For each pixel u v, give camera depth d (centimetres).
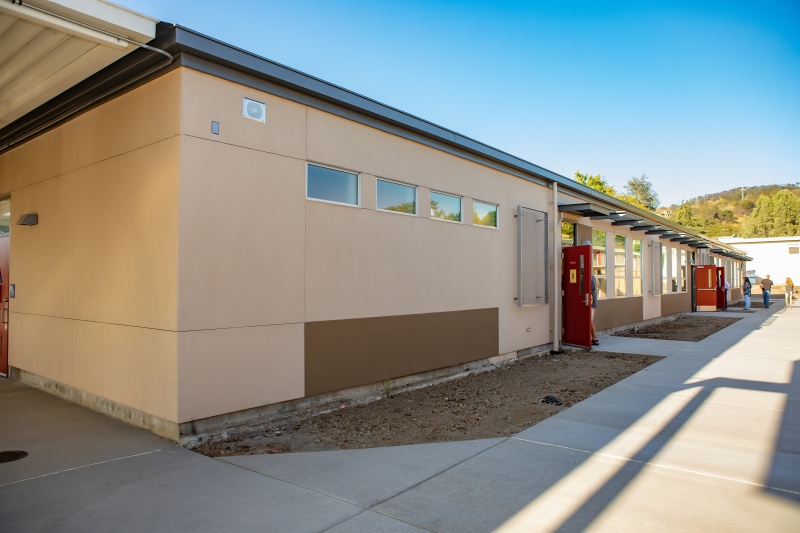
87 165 656
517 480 439
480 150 944
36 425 577
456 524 360
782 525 359
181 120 519
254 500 396
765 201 9238
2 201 883
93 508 379
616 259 1614
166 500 394
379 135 751
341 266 689
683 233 2106
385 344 757
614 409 674
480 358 959
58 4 432
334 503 392
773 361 1029
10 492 406
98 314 630
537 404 712
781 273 4806
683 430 581
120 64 550
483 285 972
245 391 573
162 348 532
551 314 1214
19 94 621
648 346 1267
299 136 636
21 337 805
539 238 1152
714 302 2545
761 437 555
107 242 616
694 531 350
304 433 575
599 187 4244
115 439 531
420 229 826
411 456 500
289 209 622
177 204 517
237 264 566
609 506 389
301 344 635
